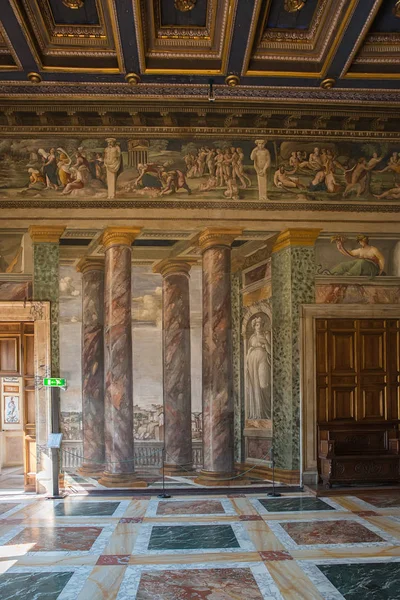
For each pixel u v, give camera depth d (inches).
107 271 521.7
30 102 486.3
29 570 282.8
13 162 513.0
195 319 661.3
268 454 571.2
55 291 508.1
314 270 525.7
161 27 414.9
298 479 507.2
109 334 514.3
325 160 533.0
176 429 600.7
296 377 516.1
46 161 514.9
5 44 423.5
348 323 532.1
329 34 410.3
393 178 537.6
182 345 618.2
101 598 245.8
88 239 591.2
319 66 450.3
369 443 520.7
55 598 246.2
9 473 636.1
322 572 276.4
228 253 527.2
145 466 635.5
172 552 311.0
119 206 516.7
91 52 431.5
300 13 404.8
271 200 527.2
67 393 637.3
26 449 501.7
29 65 435.5
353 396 526.9
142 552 311.6
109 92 476.4
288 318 523.8
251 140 529.7
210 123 523.2
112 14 381.4
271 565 287.4
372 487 486.3
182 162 525.0
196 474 577.3
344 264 530.9
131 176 520.1
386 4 390.9
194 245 569.3
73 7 391.2
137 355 656.4
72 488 498.3
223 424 513.0
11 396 695.1
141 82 463.8
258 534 346.3
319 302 523.8
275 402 536.1
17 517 398.3
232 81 454.9
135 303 660.7
